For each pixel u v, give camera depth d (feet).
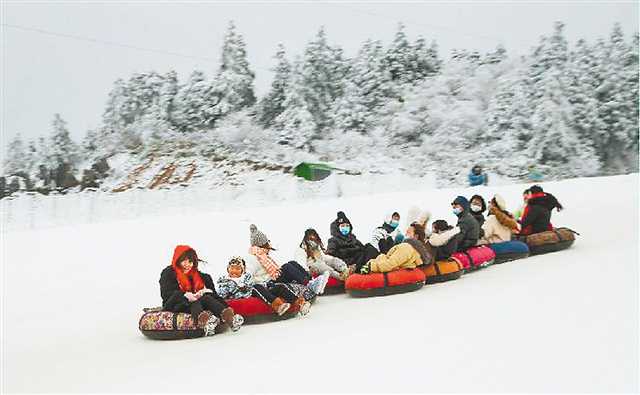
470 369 16.46
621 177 71.56
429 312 23.81
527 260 35.45
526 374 15.78
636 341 17.63
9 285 38.24
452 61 208.74
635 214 48.91
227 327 25.22
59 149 218.18
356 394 15.28
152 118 198.29
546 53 191.31
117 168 175.22
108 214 121.80
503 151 181.27
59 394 17.63
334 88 208.33
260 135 186.29
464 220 34.65
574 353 17.10
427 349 18.61
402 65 215.31
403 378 16.16
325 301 29.89
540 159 177.17
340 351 19.30
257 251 26.89
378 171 178.70
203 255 45.62
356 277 30.09
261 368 18.20
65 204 129.18
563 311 21.57
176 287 24.89
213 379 17.49
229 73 203.72
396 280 29.40
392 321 22.90
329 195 146.92
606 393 14.28
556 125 174.70
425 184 173.06
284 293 26.13
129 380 18.33
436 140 191.62
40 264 43.62
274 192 147.95
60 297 35.22
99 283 38.50
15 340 26.45
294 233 51.72
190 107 201.26
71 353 23.21
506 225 37.22
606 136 186.39
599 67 193.88
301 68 200.13
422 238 31.63
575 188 65.21
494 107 190.60
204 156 177.68
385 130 201.77
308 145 187.62
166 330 24.08
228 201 138.21
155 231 54.29
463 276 32.63
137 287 37.17
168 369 19.21
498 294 25.81
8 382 19.54
